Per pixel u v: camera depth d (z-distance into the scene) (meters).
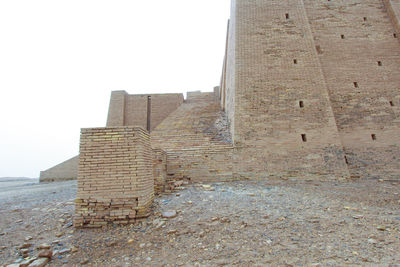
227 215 4.02
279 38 10.37
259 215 3.99
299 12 10.87
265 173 8.09
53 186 10.59
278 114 9.00
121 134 4.25
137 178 4.08
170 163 8.16
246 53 10.12
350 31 11.81
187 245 3.00
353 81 10.75
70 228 3.79
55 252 2.90
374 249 2.66
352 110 10.19
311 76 9.56
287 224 3.54
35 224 4.00
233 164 8.23
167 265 2.53
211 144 9.12
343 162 8.12
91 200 3.98
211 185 7.09
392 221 3.54
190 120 13.41
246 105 9.20
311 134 8.62
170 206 4.68
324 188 6.34
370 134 9.64
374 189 6.13
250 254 2.67
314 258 2.51
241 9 11.04
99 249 3.01
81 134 4.26
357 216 3.78
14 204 5.72
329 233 3.17
